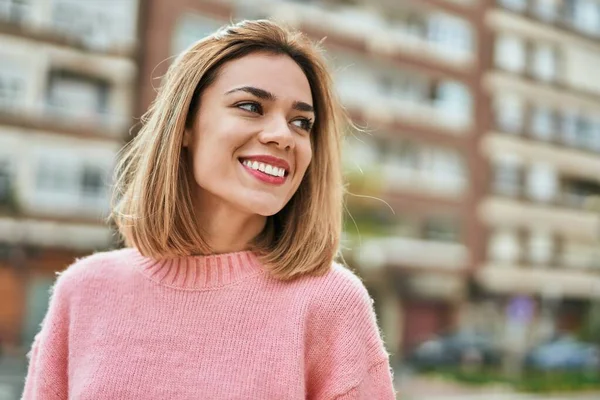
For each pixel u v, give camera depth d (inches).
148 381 68.2
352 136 92.8
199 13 912.3
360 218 946.1
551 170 1305.4
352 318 69.3
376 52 1087.6
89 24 854.5
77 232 833.5
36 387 75.6
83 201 840.3
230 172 70.1
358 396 67.6
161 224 71.6
